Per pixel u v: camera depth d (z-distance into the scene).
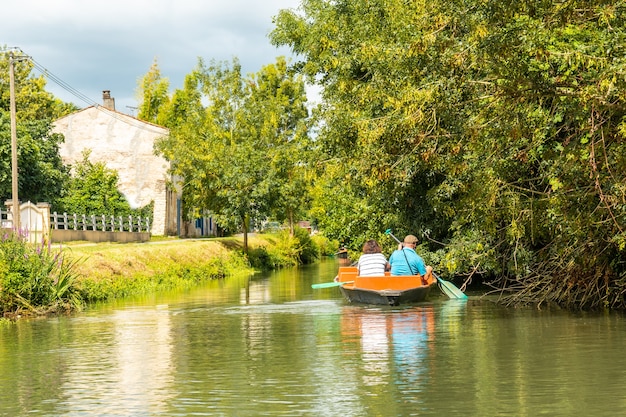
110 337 15.06
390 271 21.23
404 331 14.75
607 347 12.35
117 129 58.72
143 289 28.98
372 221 27.36
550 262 18.84
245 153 50.62
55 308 20.45
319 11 32.00
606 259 17.11
